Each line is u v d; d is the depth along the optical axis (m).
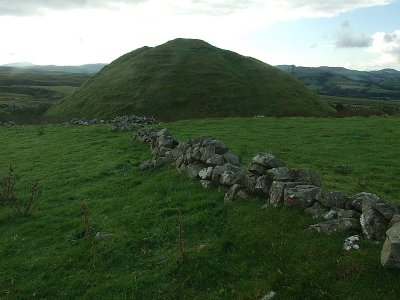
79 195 18.72
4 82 169.25
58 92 136.88
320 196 11.38
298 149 26.62
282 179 12.87
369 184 17.56
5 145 38.53
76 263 11.81
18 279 11.38
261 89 79.75
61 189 20.44
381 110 76.50
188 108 71.25
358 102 163.00
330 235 9.99
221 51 99.38
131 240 12.27
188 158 17.98
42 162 28.48
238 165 17.09
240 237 11.09
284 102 75.38
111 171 22.64
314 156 24.47
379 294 7.96
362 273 8.49
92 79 92.00
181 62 87.62
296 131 35.50
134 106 72.88
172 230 12.52
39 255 12.80
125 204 16.12
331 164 21.92
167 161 20.62
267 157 13.80
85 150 31.34
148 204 15.15
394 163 21.92
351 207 10.99
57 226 14.99
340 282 8.45
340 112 69.19
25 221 16.08
